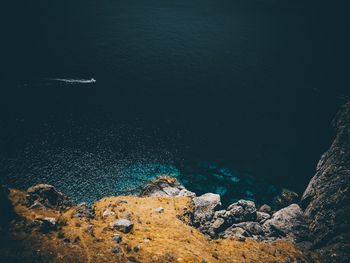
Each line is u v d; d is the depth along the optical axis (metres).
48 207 38.66
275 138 60.78
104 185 46.59
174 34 93.62
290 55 89.69
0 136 52.62
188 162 53.56
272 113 67.56
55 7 99.44
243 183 50.72
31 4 98.50
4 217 34.53
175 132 60.00
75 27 90.62
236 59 86.19
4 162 47.59
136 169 50.41
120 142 55.56
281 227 41.50
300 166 54.88
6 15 90.94
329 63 87.06
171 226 38.12
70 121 58.72
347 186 42.00
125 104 65.69
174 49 87.06
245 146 58.47
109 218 38.12
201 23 101.19
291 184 51.22
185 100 69.50
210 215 41.91
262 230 40.94
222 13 109.00
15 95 63.50
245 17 107.69
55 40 83.94
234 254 35.69
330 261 37.16
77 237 32.91
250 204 43.38
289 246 39.03
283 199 47.22
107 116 61.53
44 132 55.09
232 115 66.31
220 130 61.91
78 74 73.00
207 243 37.03
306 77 80.69
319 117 66.69
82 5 102.88
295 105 70.25
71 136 55.12
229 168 53.41
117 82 72.31
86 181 46.78
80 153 51.75
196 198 44.09
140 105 66.12
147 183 47.97
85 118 60.09
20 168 47.00
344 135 45.72
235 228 40.69
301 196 48.66
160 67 79.44
